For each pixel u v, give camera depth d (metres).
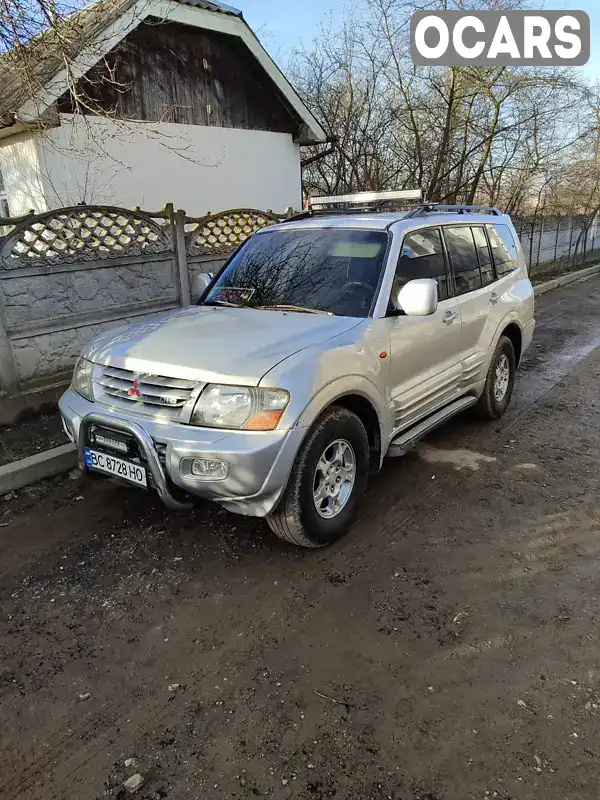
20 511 3.85
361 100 14.74
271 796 1.90
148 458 2.93
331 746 2.08
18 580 3.09
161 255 6.62
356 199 5.35
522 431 5.20
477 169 14.57
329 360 3.10
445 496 3.97
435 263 4.34
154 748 2.09
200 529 3.57
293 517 3.05
